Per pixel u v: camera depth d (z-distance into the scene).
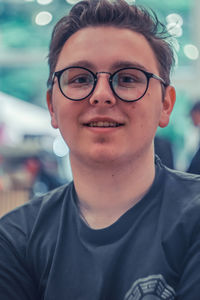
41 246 0.83
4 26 4.39
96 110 0.75
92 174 0.78
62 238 0.81
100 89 0.75
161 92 0.82
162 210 0.79
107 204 0.80
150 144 0.80
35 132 3.47
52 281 0.79
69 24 0.82
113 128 0.75
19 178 2.91
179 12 4.15
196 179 0.83
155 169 0.85
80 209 0.83
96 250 0.77
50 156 3.13
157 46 0.82
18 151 3.03
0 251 0.85
